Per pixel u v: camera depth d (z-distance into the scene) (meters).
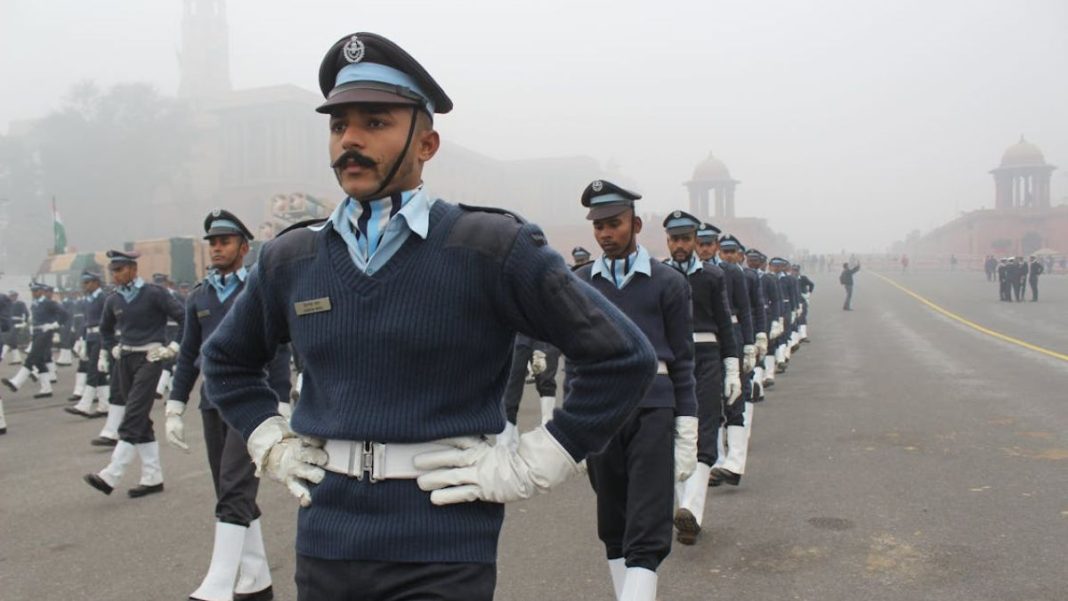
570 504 6.31
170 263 27.08
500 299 1.92
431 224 1.94
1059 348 16.66
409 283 1.88
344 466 1.90
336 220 1.98
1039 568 4.55
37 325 14.29
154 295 7.23
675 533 5.48
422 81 1.97
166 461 8.30
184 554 5.33
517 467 1.86
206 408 4.77
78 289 27.75
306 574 1.94
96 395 11.86
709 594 4.35
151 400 6.88
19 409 12.80
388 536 1.84
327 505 1.92
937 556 4.80
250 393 2.17
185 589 4.70
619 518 4.08
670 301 4.25
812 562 4.79
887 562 4.74
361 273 1.91
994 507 5.73
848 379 13.02
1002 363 14.35
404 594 1.85
